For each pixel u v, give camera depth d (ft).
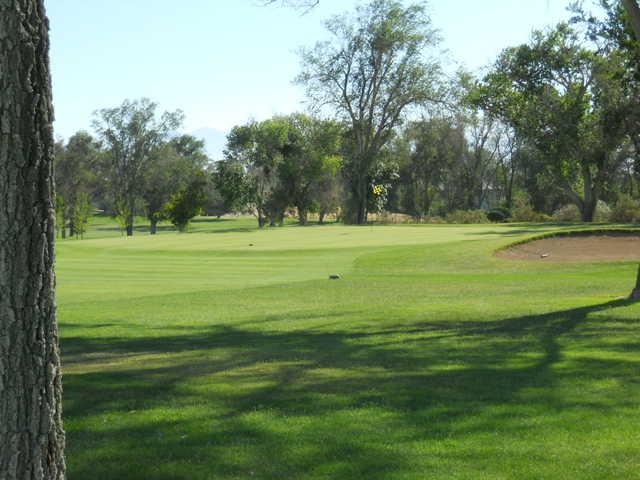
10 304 9.89
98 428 18.76
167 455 16.74
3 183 9.87
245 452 16.79
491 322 37.40
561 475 15.14
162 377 24.80
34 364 10.05
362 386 22.72
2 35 9.80
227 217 376.89
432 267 73.97
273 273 70.28
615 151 171.53
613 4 131.95
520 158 249.55
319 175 201.36
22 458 9.98
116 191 276.41
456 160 269.64
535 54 165.58
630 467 15.52
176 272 71.36
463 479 14.98
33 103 10.01
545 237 90.58
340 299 51.57
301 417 19.33
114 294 55.01
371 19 168.45
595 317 38.22
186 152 352.49
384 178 200.54
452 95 173.99
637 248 82.79
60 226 243.60
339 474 15.37
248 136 199.62
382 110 178.29
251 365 26.71
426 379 23.59
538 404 20.25
